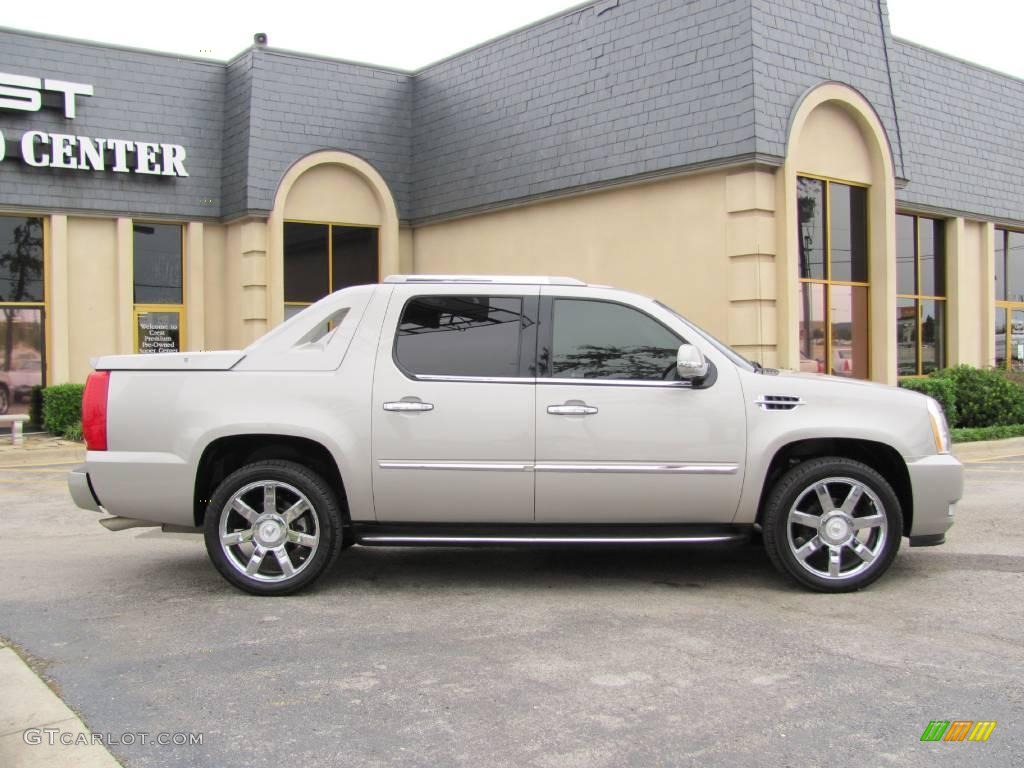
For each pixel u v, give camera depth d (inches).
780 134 513.0
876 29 583.5
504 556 289.7
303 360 243.4
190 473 239.0
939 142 701.3
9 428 641.0
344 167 714.2
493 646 202.1
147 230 685.3
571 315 245.4
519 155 644.1
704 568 271.7
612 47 583.2
